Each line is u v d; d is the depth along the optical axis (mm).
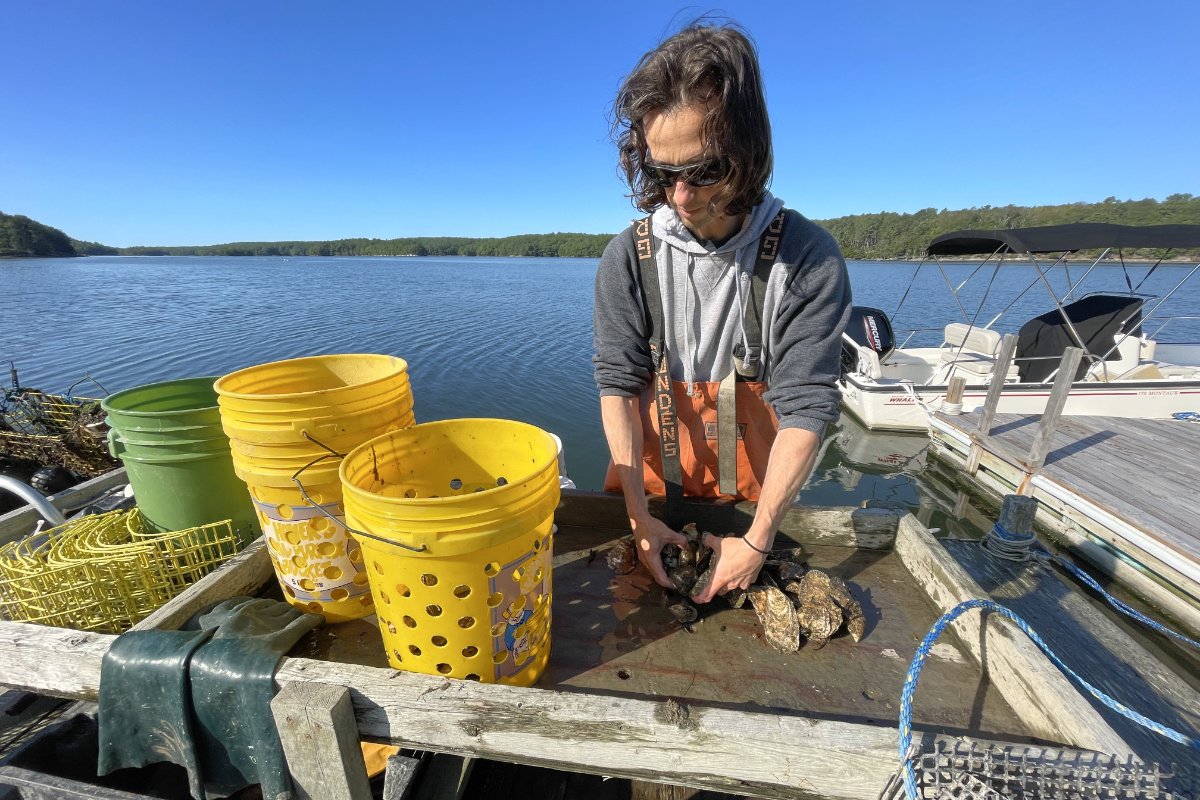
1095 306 7855
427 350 16578
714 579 1533
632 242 1659
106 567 1807
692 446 1832
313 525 1511
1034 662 1248
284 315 23516
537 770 1813
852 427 9273
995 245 7961
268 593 1819
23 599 1835
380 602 1281
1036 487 5398
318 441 1441
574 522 2172
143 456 1908
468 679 1280
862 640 1554
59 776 1546
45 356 14875
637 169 1486
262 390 1787
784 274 1497
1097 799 1012
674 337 1713
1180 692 2951
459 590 1186
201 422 1906
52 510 2488
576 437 9938
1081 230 6777
